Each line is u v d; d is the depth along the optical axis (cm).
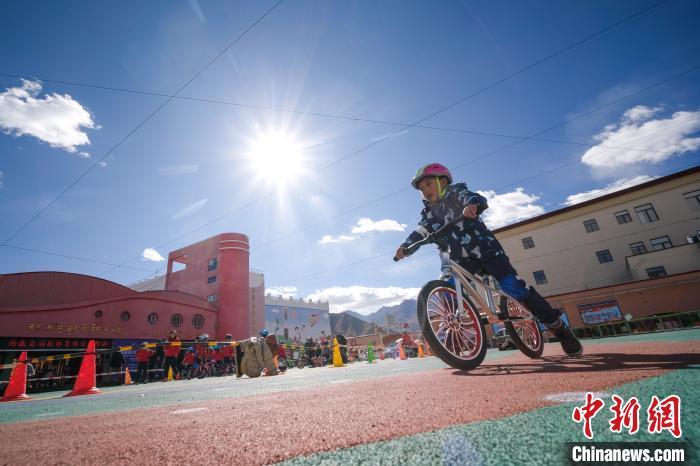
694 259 2005
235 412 144
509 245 2661
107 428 131
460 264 244
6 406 372
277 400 177
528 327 290
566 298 2077
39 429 144
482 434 71
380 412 108
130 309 2184
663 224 2280
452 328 232
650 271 2105
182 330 2419
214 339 2636
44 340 1798
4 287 1938
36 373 1722
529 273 2552
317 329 6719
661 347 240
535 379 144
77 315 1942
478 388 138
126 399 326
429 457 60
